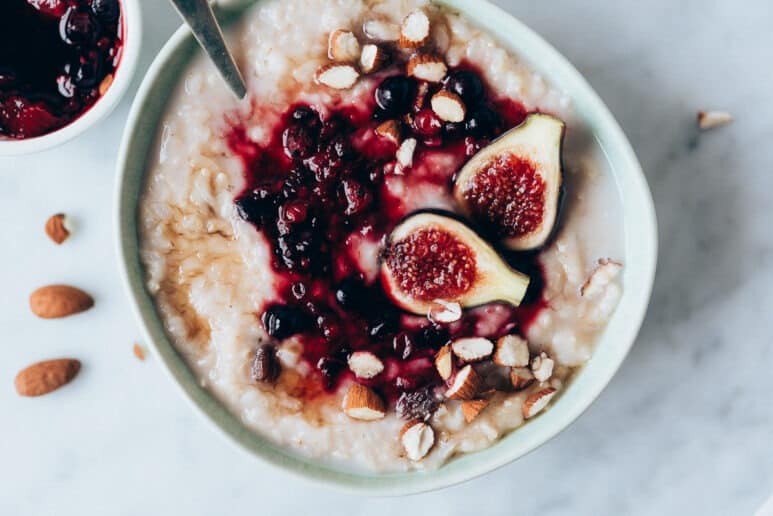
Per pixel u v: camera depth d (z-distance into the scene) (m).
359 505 0.45
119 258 0.39
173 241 0.40
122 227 0.39
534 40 0.39
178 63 0.39
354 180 0.40
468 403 0.40
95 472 0.45
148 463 0.45
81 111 0.41
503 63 0.39
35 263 0.44
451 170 0.40
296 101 0.40
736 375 0.45
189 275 0.40
